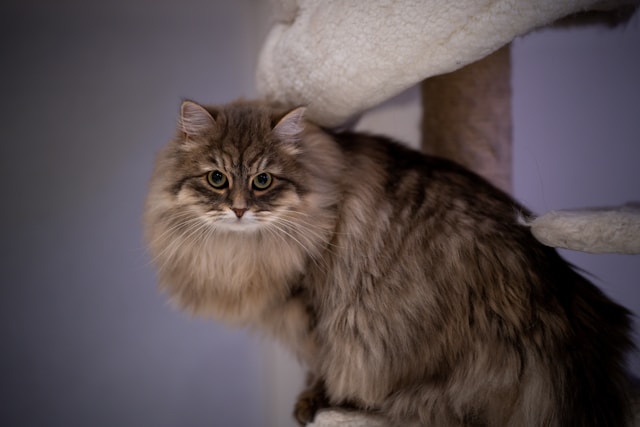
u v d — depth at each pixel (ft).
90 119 7.09
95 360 7.28
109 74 7.11
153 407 7.47
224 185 4.22
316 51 4.08
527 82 6.59
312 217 4.27
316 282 4.36
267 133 4.28
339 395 4.43
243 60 7.45
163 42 7.25
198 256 4.41
